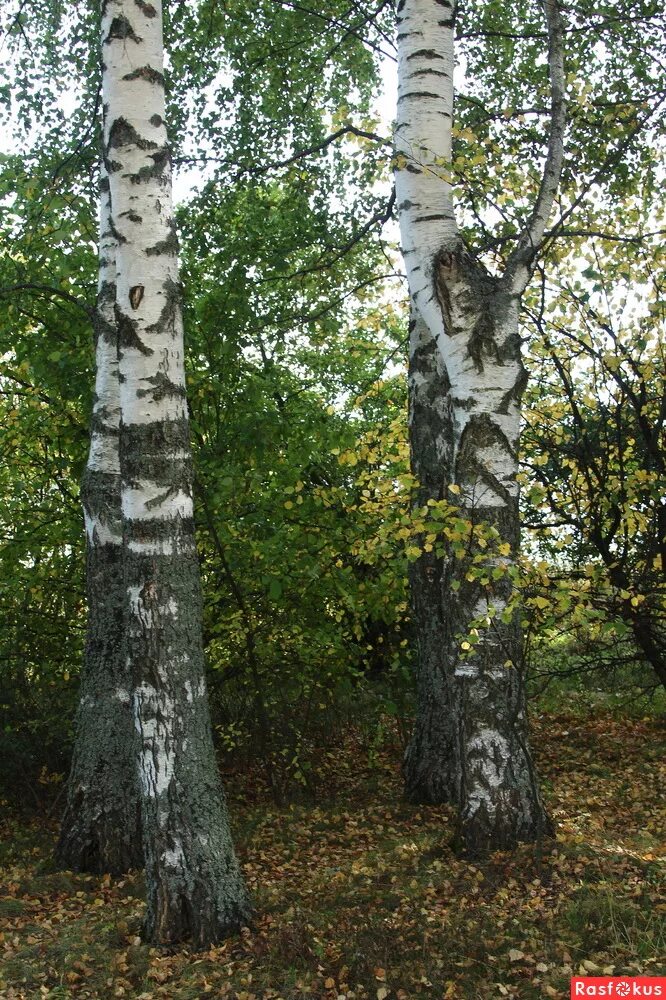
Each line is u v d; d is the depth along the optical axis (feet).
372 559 25.32
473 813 18.21
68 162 25.72
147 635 15.51
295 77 33.42
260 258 30.30
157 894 15.24
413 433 24.63
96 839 19.93
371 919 15.24
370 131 22.34
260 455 26.05
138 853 20.04
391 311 31.55
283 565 25.05
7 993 13.85
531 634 21.31
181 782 15.35
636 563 27.91
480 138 26.37
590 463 27.43
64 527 26.35
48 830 24.41
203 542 25.86
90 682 20.76
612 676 34.83
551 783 25.81
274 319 30.45
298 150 32.27
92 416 21.56
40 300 26.20
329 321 33.45
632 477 24.49
